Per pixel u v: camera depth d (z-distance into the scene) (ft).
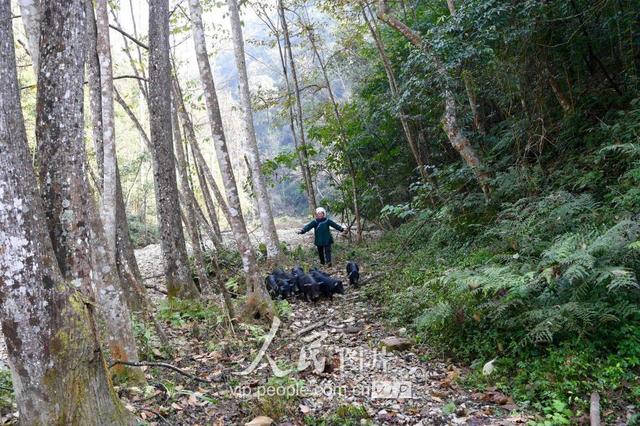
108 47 19.57
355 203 52.44
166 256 29.71
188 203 31.14
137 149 92.12
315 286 28.81
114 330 16.24
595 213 21.85
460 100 38.55
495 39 29.63
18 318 10.07
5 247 9.86
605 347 15.92
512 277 17.84
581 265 16.87
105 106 19.24
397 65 49.14
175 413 14.47
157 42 29.60
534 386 15.28
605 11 30.55
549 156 32.24
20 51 48.80
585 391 14.60
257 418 13.76
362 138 51.34
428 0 47.78
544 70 32.86
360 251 43.96
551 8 30.50
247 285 25.58
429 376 17.48
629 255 17.01
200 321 25.31
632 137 25.49
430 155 52.37
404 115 40.98
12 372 10.48
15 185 9.88
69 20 12.92
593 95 31.89
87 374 10.92
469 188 36.14
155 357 19.34
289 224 113.91
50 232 12.86
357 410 14.47
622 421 13.28
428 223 35.70
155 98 29.73
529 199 25.30
